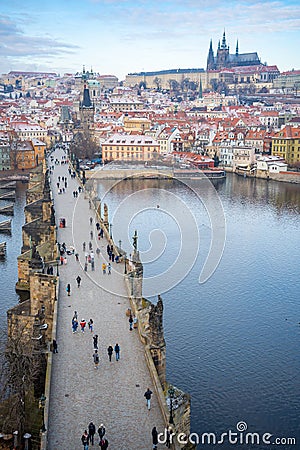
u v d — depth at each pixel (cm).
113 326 7456
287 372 9700
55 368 6356
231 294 13225
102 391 5903
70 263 10200
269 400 8862
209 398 8862
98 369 6341
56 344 6769
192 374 9531
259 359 10119
